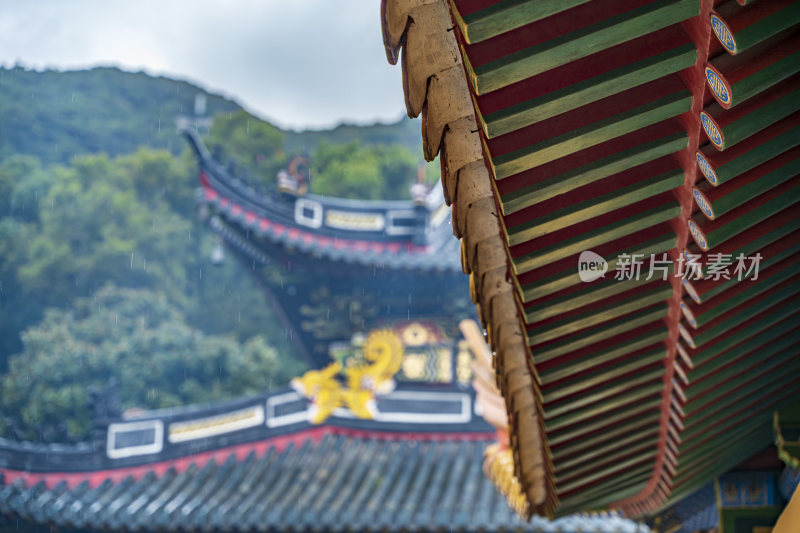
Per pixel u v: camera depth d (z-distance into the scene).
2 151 93.25
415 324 25.02
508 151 4.68
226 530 21.48
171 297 77.88
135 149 102.62
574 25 4.27
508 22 4.02
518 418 7.82
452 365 24.64
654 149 4.96
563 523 18.94
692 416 7.91
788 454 8.63
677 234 5.66
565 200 5.18
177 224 81.94
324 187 83.06
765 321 6.67
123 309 70.50
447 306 24.56
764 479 11.13
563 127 4.72
